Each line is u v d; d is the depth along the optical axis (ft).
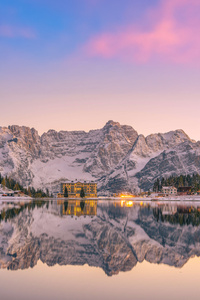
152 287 88.43
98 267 108.06
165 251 133.59
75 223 229.66
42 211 355.97
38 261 114.32
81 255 124.16
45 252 127.75
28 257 119.34
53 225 214.69
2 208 401.49
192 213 338.54
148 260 118.42
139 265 111.34
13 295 81.00
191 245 146.41
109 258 120.16
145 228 204.23
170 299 79.66
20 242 147.64
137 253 129.49
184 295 82.48
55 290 84.89
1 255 121.80
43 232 179.93
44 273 100.01
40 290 84.79
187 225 222.69
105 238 163.02
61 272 101.40
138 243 150.51
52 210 378.12
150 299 79.56
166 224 228.63
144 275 99.50
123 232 185.06
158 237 167.94
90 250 133.08
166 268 107.96
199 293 83.97
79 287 87.51
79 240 155.53
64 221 242.99
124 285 89.71
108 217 283.79
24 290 84.69
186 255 126.82
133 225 220.23
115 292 84.07
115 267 108.06
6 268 105.09
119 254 127.13
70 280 93.56
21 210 368.27
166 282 92.94
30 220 247.09
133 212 352.49
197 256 125.39
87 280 93.76
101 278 95.81
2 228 195.52
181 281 93.91
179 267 109.29
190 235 174.91
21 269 104.27
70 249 134.31
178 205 545.44
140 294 82.89
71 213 330.13
